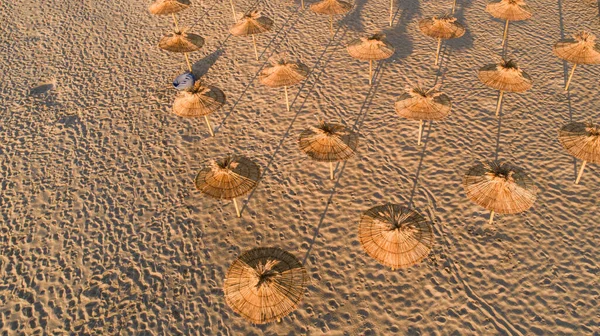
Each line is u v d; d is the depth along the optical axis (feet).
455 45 63.77
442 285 36.65
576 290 35.42
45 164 50.55
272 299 30.04
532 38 63.87
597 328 33.04
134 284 38.60
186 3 65.92
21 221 44.65
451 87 56.44
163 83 61.11
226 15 75.15
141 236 42.42
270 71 51.11
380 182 45.47
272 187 46.06
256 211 43.86
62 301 37.78
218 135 52.54
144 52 67.41
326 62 62.69
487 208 35.06
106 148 51.96
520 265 37.45
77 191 47.24
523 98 53.83
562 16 68.13
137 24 74.28
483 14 70.18
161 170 48.83
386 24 69.82
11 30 74.08
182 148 51.26
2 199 46.91
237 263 32.83
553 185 43.52
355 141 41.27
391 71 59.93
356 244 40.24
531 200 35.01
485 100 54.03
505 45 62.95
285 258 32.83
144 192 46.62
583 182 43.52
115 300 37.58
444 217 41.68
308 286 37.40
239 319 35.63
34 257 41.34
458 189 44.01
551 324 33.60
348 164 47.70
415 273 37.65
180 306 36.83
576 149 39.55
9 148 52.80
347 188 45.24
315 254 39.78
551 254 37.96
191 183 47.14
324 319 35.17
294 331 34.60
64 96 60.08
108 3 80.74
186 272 39.22
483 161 46.42
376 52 52.80
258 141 51.39
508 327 33.68
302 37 68.49
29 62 66.80
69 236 42.93
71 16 77.05
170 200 45.57
